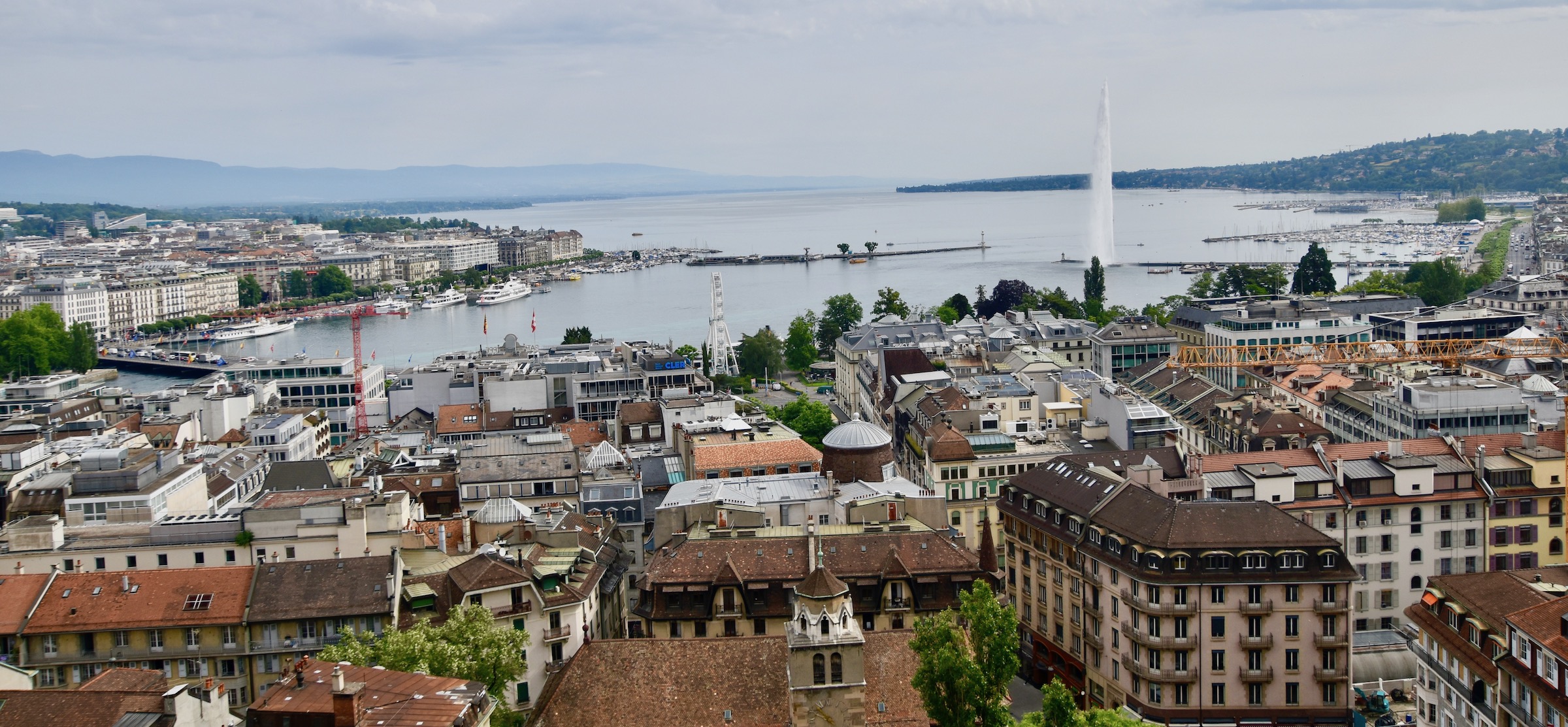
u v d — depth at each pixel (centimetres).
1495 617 14950
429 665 15162
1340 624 18550
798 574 19425
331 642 17738
